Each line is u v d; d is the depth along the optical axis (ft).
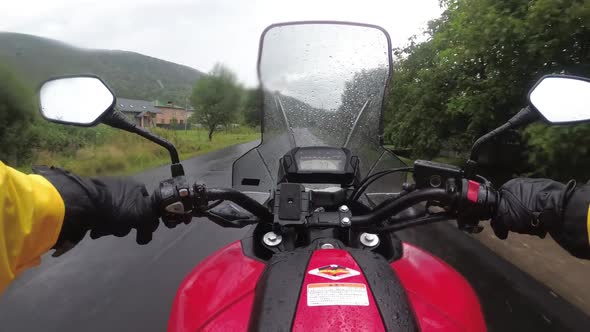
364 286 4.21
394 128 46.44
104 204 4.99
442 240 20.98
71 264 18.69
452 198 5.87
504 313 13.60
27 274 17.51
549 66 24.00
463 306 5.96
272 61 10.17
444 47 39.99
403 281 6.08
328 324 3.83
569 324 12.92
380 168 9.09
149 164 59.52
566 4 19.89
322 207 6.91
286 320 3.92
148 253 20.17
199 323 5.51
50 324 13.47
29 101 41.60
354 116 9.95
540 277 16.46
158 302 14.90
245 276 6.08
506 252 19.24
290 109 10.00
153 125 123.24
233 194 6.47
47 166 4.75
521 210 5.39
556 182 5.47
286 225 6.26
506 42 24.35
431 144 42.65
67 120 5.81
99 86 5.82
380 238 7.32
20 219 3.86
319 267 4.45
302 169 7.39
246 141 101.55
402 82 47.06
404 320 3.97
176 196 5.82
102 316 13.93
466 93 33.65
